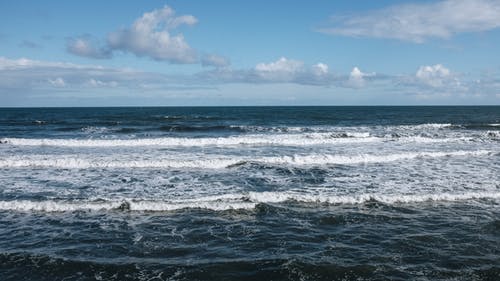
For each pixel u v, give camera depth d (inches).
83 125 1368.1
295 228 334.6
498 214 368.8
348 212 373.7
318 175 527.8
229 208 380.5
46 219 356.2
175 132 1123.9
